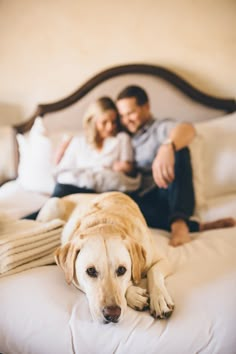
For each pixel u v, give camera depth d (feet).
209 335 3.26
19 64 8.72
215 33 7.91
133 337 3.26
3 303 3.78
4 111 8.97
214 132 7.10
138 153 7.06
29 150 7.42
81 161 7.04
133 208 4.83
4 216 5.11
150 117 7.41
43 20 8.43
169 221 5.71
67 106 8.25
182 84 7.80
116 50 8.32
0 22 8.58
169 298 3.51
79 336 3.36
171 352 3.21
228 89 8.07
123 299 3.46
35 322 3.56
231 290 3.65
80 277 3.66
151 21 8.07
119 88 7.98
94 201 5.01
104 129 7.43
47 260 4.49
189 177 5.98
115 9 8.16
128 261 3.68
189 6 7.89
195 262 4.33
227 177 6.82
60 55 8.54
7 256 4.14
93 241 3.69
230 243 4.93
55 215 5.43
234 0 7.73
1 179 8.99
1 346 3.74
